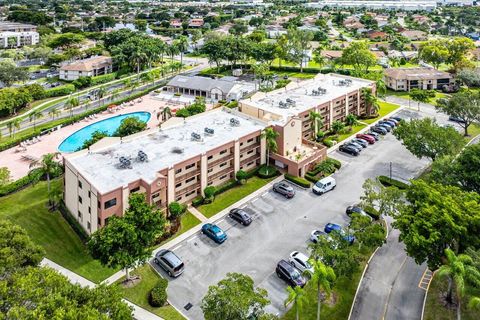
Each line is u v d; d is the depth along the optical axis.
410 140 81.75
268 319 40.09
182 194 71.56
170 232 64.88
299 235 65.31
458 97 103.25
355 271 50.69
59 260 60.16
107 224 55.84
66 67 177.00
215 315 40.62
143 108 141.00
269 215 70.88
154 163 68.88
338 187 80.31
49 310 35.28
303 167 84.12
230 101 145.00
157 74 179.50
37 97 149.62
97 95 152.38
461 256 42.78
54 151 104.81
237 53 187.88
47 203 75.25
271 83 158.12
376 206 70.75
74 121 125.88
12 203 75.69
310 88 117.62
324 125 106.25
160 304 50.91
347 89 116.19
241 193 77.81
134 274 56.88
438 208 50.75
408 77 153.75
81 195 65.31
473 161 64.75
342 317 49.31
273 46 189.75
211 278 56.03
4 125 122.62
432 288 53.75
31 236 65.50
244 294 41.31
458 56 169.75
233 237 64.94
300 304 41.81
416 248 48.50
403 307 50.78
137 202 55.41
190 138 79.94
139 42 195.38
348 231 55.47
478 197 55.00
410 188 57.75
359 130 109.56
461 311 49.38
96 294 39.50
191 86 154.25
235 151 79.81
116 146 75.50
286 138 87.06
